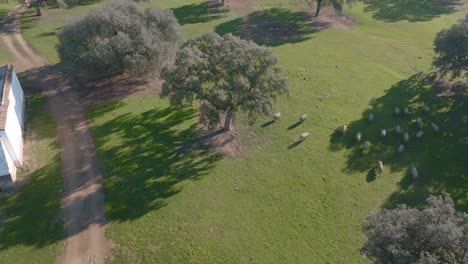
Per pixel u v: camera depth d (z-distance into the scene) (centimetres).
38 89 6012
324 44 7838
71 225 3844
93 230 3794
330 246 3694
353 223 3928
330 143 5019
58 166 4519
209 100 4456
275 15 9169
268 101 4456
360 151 4881
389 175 4528
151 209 4000
